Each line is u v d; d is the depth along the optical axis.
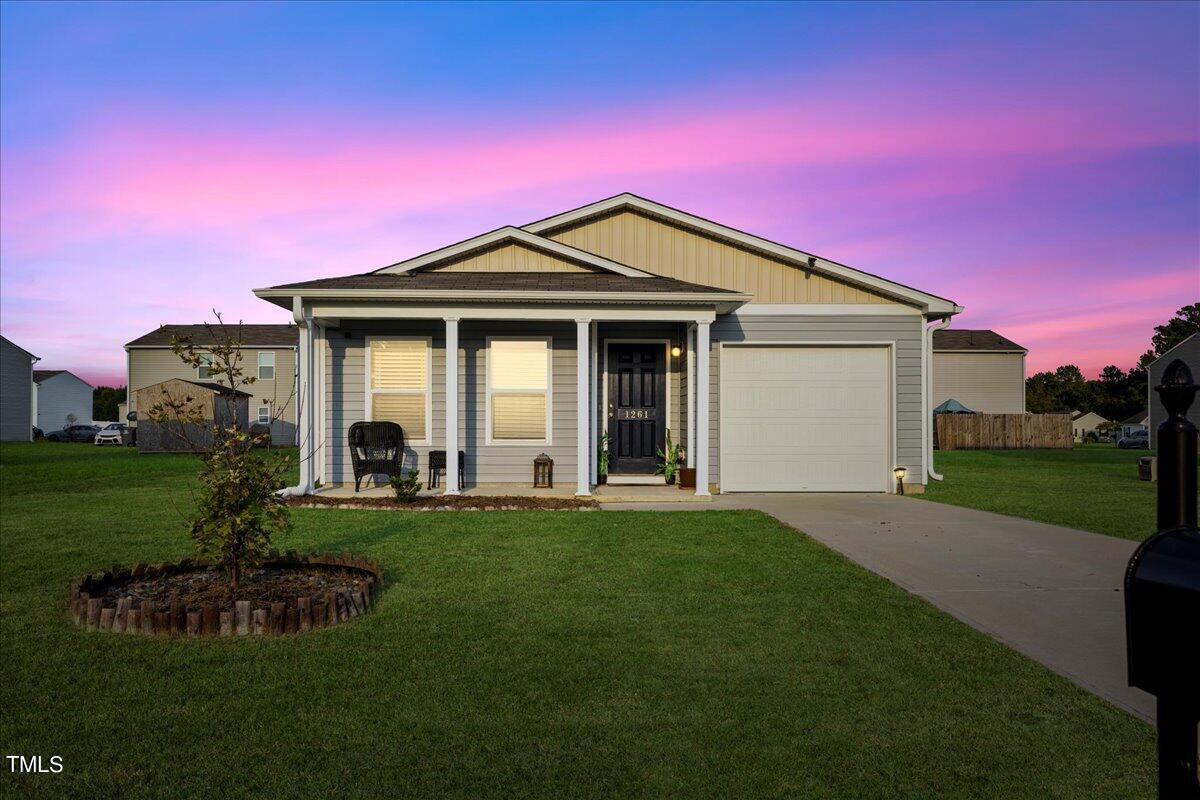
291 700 3.73
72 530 8.46
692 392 12.05
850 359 12.68
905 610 5.37
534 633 4.79
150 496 11.96
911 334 12.73
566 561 6.84
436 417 12.20
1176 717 1.65
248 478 5.27
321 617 4.88
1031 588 6.07
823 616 5.22
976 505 11.45
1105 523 9.74
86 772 3.02
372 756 3.17
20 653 4.36
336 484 12.08
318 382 11.85
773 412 12.60
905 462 12.71
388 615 5.15
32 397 39.31
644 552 7.25
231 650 4.43
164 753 3.19
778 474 12.59
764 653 4.47
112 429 35.25
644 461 12.70
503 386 12.31
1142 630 1.69
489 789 2.92
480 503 10.21
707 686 3.96
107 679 3.97
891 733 3.43
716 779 3.01
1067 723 3.54
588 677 4.06
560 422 12.35
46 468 18.27
